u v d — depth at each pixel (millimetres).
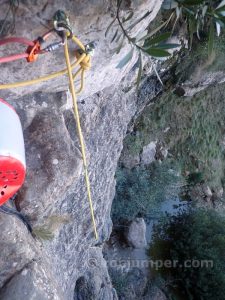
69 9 1665
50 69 1955
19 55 1446
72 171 2299
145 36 1639
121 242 9344
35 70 1925
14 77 1938
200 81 8984
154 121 9914
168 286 9484
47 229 2457
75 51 1842
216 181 11500
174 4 1595
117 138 4438
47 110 2322
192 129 10781
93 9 1720
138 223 9211
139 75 1537
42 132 2268
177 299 9391
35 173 2178
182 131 10586
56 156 2260
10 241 1976
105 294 6188
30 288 2070
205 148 11211
